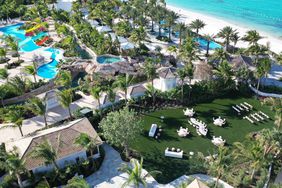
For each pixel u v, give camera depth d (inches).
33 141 1945.1
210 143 2261.3
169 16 4234.7
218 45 4111.7
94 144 1969.7
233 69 3075.8
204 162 1994.3
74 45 3774.6
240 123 2481.5
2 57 3639.3
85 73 3339.1
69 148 1953.7
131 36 3700.8
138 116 2571.4
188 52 3093.0
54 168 1919.3
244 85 2906.0
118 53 3695.9
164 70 2849.4
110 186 1875.0
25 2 6043.3
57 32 4220.0
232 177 1881.2
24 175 1865.2
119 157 2105.1
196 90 2802.7
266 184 1852.9
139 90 2755.9
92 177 1942.7
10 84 2755.9
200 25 4099.4
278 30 4923.7
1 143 2140.7
